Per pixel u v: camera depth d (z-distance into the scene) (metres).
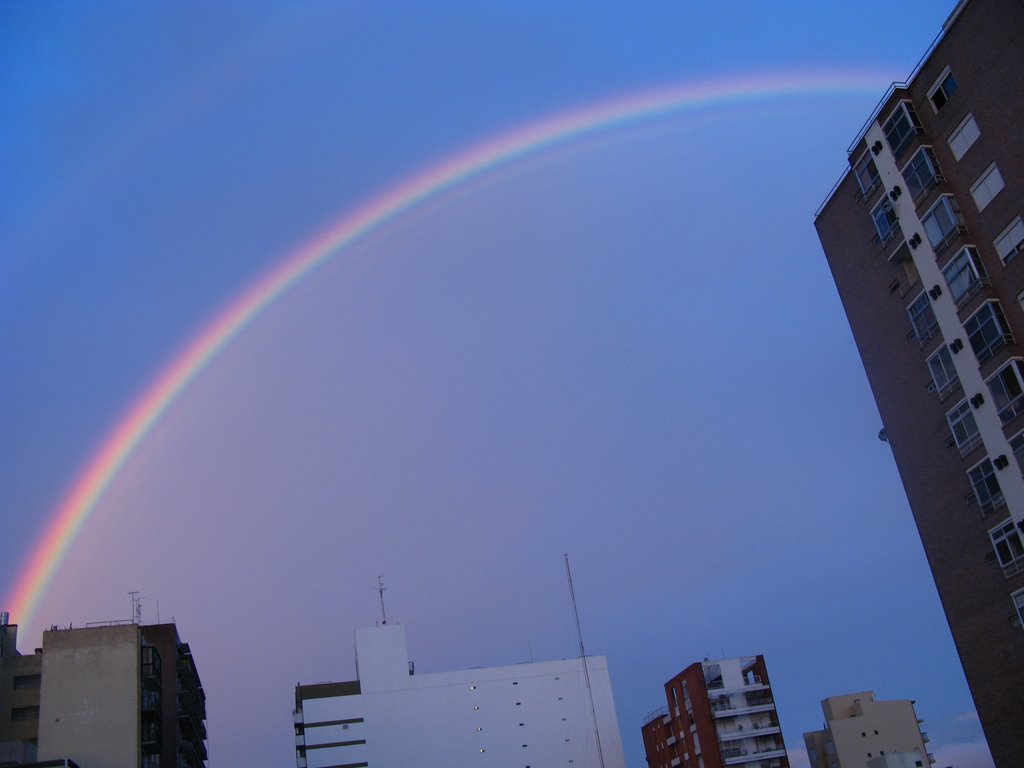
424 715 167.38
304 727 164.00
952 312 57.84
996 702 55.56
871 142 64.00
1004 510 54.78
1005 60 53.03
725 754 129.25
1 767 83.44
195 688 141.00
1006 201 54.00
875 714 138.38
